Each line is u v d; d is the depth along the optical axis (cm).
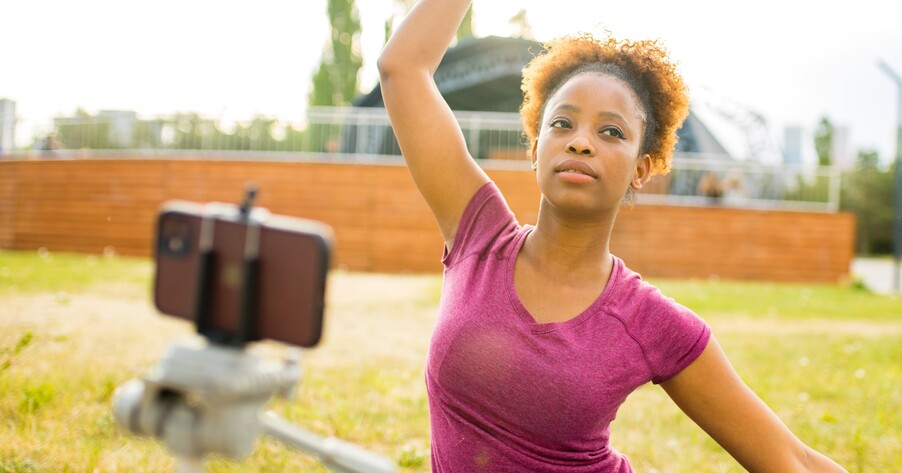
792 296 1212
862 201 4244
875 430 400
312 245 92
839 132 2739
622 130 155
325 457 99
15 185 1612
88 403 349
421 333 702
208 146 1550
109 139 1605
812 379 545
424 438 350
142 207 1546
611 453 169
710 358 159
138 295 833
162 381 92
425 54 180
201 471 95
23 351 451
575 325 154
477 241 172
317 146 1520
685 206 1515
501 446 155
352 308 852
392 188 1474
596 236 159
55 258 1323
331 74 3903
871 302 1209
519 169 1455
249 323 94
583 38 175
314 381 433
